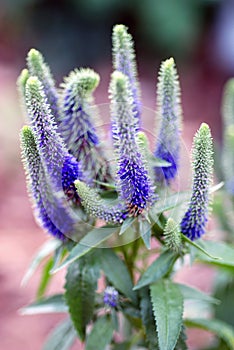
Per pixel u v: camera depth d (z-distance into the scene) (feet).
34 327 3.67
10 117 5.68
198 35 8.15
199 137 1.90
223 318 2.75
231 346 2.38
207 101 7.32
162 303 2.01
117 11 8.08
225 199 2.79
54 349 2.32
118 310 2.12
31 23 8.32
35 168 1.92
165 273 2.06
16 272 4.11
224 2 8.00
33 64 1.98
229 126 2.74
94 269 2.10
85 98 1.95
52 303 2.33
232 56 7.84
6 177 5.41
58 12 8.20
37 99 1.85
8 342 3.54
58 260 2.12
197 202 1.96
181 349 2.07
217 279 2.81
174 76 1.99
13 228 4.72
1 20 8.59
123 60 2.02
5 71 7.61
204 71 7.93
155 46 8.18
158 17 8.04
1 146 5.52
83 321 2.12
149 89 7.38
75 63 8.14
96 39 8.14
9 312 3.77
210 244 2.13
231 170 2.71
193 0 8.04
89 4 8.02
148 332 2.06
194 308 2.71
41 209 2.00
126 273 2.10
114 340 2.47
